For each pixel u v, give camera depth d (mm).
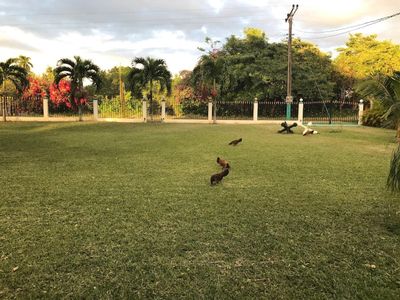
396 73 4391
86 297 2744
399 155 4273
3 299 2697
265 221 4438
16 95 22922
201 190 5809
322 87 27453
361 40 33156
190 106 26094
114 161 8336
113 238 3832
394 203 5270
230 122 22891
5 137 12906
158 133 15125
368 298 2799
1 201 5094
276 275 3117
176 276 3070
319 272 3188
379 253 3600
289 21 22703
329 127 20109
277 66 27453
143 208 4844
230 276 3088
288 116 23266
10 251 3490
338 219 4570
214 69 21984
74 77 21016
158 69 21422
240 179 6648
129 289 2861
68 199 5223
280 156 9414
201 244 3725
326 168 7844
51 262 3275
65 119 22375
